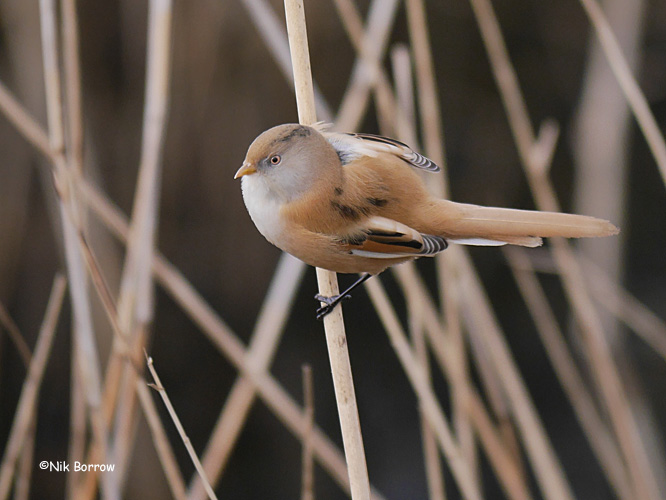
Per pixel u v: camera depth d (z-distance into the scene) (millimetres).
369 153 5863
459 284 7766
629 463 7777
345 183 5680
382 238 5605
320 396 14586
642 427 10891
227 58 12180
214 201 13016
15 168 11953
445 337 8375
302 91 6051
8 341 12805
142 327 6574
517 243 5699
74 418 6879
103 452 6246
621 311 11312
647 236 15172
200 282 13492
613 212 11773
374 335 14961
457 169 14398
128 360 6039
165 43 6758
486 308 7742
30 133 6785
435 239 5660
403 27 13438
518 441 11969
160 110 6766
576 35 13836
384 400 14609
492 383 7797
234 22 12000
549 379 14383
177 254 13203
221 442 7113
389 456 14070
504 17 13914
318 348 14781
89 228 10812
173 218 13016
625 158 11930
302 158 5668
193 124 12375
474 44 14031
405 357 7016
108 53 12234
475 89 14227
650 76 14219
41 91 11562
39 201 12500
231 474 13891
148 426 12273
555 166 14500
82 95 12016
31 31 11445
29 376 6508
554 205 7930
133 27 12141
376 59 7633
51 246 12703
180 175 12695
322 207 5648
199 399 14016
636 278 14961
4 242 12047
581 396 8430
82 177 6824
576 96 14219
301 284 14789
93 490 6648
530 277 9531
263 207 5840
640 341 14297
